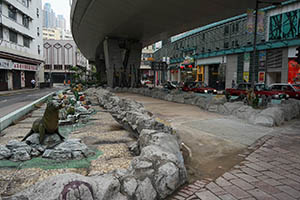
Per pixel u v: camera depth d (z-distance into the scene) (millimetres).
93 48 39000
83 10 19828
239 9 16469
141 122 4855
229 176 3383
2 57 24328
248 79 25719
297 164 3900
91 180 2176
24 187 2908
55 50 63719
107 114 9188
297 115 9359
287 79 21562
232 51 27781
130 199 2342
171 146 3627
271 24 22750
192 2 15039
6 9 25609
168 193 2752
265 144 5117
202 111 10367
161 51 52969
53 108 4383
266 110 7711
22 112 8625
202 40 34000
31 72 34969
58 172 3389
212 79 33125
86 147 4281
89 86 32031
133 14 17859
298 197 2766
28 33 32219
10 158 3924
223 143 5180
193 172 3535
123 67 28438
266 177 3357
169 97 15453
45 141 4484
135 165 2838
